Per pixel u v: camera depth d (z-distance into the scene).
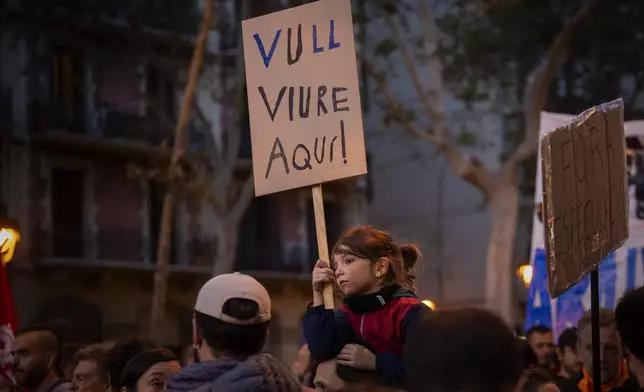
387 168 43.28
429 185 43.38
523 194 32.53
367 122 41.69
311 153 5.53
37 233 32.56
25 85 32.56
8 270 31.75
